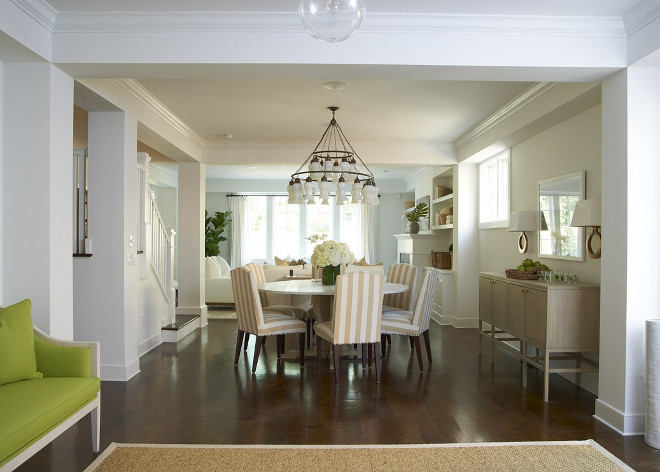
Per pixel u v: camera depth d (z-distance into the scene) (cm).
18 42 259
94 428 263
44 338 266
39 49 277
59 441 279
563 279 373
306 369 440
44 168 288
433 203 797
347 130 579
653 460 260
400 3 276
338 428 301
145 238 494
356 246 1151
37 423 205
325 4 141
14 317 251
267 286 468
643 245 294
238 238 1138
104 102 368
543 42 296
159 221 561
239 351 452
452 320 676
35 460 255
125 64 292
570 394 371
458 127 563
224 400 352
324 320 472
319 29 148
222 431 295
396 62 293
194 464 250
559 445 277
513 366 455
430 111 492
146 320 511
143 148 685
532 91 407
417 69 302
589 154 378
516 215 471
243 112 498
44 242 287
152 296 529
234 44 292
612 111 309
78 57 289
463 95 436
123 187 392
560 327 348
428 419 317
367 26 291
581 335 349
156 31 291
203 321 666
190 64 293
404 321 437
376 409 336
